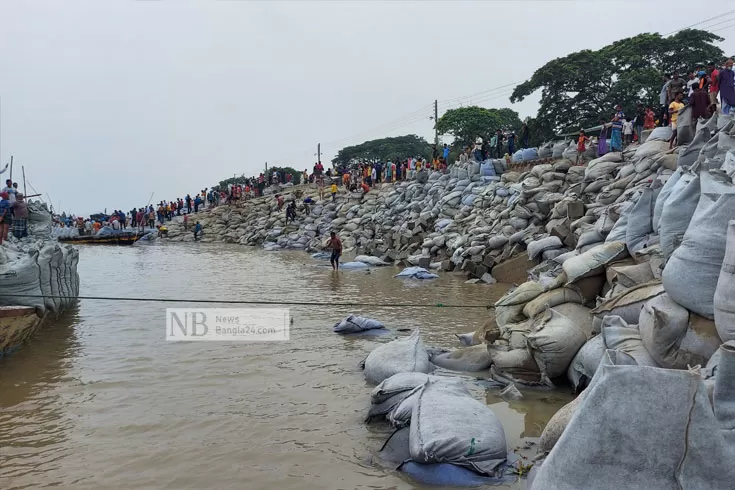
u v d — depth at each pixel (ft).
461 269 53.21
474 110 152.76
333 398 20.24
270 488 13.89
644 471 9.19
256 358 25.46
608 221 31.19
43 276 32.19
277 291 45.93
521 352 20.81
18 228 43.60
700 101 37.24
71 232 123.24
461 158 85.25
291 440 16.74
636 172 41.37
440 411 15.23
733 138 23.98
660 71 116.88
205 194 149.07
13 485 14.23
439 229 64.54
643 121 59.82
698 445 9.04
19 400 20.31
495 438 14.49
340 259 73.72
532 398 19.30
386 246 70.13
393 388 17.83
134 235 114.52
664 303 15.81
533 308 22.82
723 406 10.21
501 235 50.65
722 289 13.78
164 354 26.30
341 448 16.11
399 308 36.96
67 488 14.07
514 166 71.51
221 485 14.10
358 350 26.58
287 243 96.17
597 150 58.13
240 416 18.63
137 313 36.32
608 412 9.32
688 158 29.07
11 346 26.53
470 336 26.35
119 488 14.07
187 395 20.72
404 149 223.10
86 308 38.22
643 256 21.18
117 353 26.50
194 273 59.98
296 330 30.86
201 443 16.60
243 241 109.81
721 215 15.10
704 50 118.01
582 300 22.04
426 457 13.96
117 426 17.90
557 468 9.67
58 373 23.50
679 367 14.90
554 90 124.36
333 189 109.50
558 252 41.04
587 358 18.03
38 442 16.79
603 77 121.49
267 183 149.48
